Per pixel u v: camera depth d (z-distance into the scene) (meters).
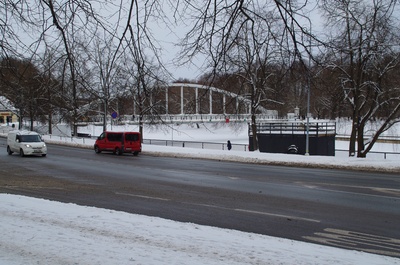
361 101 28.20
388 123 26.33
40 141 29.81
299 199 11.98
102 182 15.93
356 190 13.62
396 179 16.56
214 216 9.63
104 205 11.02
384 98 25.73
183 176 17.78
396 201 11.62
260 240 6.71
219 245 6.23
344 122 33.66
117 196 12.55
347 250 6.40
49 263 5.32
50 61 5.84
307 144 27.45
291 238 7.70
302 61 5.02
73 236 6.60
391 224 8.86
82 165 23.14
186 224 7.79
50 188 14.20
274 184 15.13
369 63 21.36
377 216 9.66
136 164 23.70
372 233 8.10
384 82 24.98
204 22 5.07
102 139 32.44
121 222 7.64
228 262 5.42
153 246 6.12
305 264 5.41
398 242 7.45
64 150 35.97
